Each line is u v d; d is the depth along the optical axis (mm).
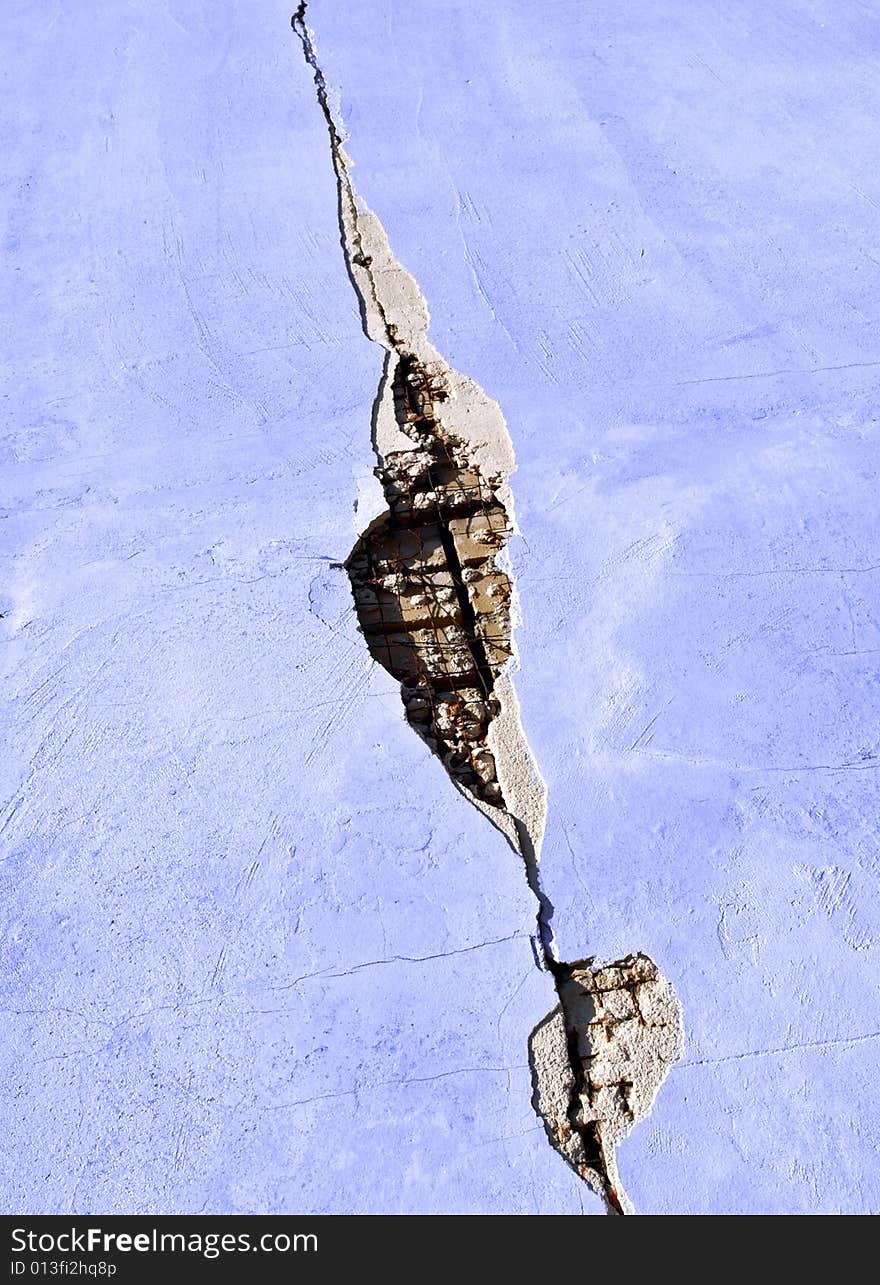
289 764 2518
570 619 2721
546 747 2539
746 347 3221
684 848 2398
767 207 3568
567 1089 2158
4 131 3826
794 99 3887
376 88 3928
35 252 3498
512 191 3617
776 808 2447
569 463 2988
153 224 3553
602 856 2395
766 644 2674
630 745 2535
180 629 2719
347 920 2324
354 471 2977
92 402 3141
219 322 3303
